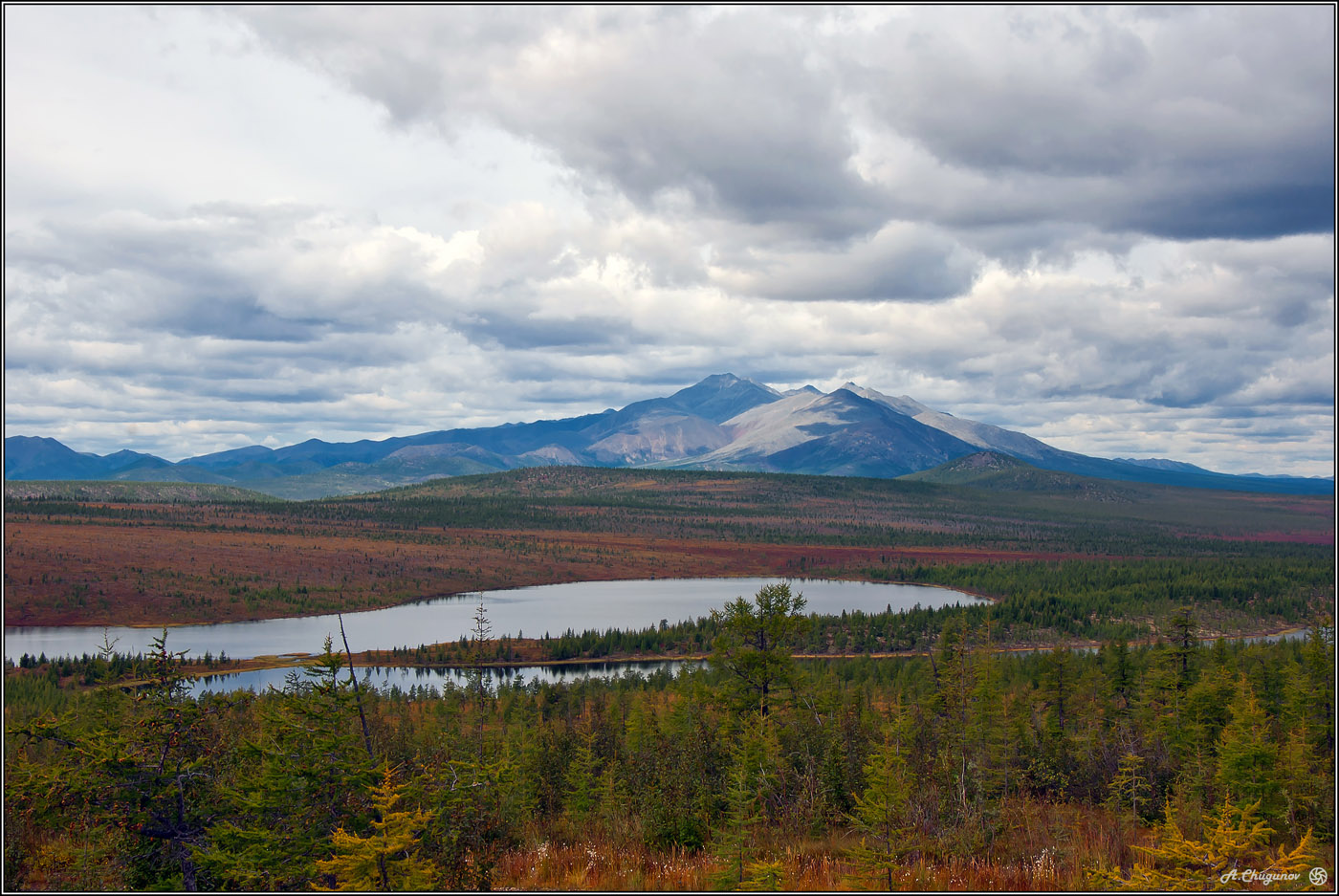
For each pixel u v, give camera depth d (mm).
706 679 44344
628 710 64188
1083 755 29141
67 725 19750
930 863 18281
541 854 19297
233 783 19344
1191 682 49750
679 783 23578
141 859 18312
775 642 42094
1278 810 22312
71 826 18781
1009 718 33938
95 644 172375
